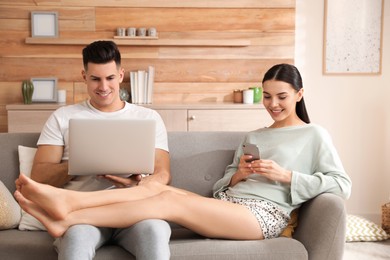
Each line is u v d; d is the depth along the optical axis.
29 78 4.18
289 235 2.21
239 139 2.62
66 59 4.19
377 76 4.24
